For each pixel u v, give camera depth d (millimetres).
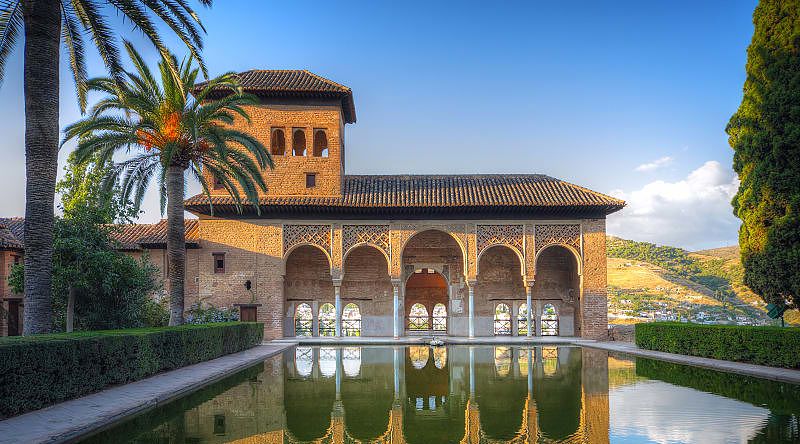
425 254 31547
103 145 19594
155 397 11242
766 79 18219
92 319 20391
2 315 24375
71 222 20297
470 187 30438
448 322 31406
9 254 24984
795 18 17547
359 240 29219
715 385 13469
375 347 26203
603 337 28844
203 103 28984
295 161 29656
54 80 12961
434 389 13211
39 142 12695
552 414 10148
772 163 17812
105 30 14211
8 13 13000
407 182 31297
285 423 9609
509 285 31703
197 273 29250
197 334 17797
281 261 29000
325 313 46844
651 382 14031
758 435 8305
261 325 26672
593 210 29125
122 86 15391
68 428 8438
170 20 15109
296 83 30172
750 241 18422
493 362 19219
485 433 8820
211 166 21859
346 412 10555
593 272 29234
